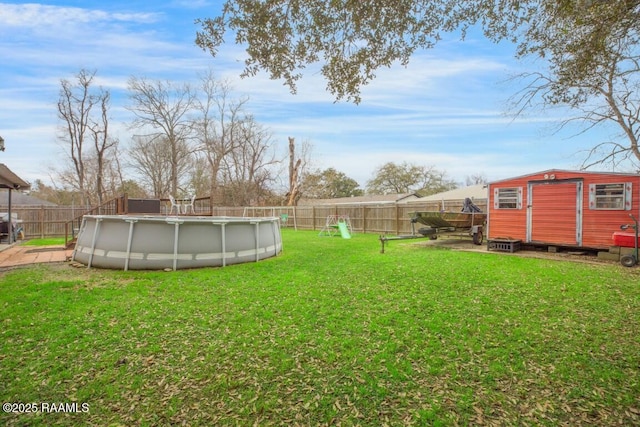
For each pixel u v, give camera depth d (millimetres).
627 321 3879
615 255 8203
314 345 3248
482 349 3158
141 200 12875
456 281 5871
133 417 2182
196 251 7156
